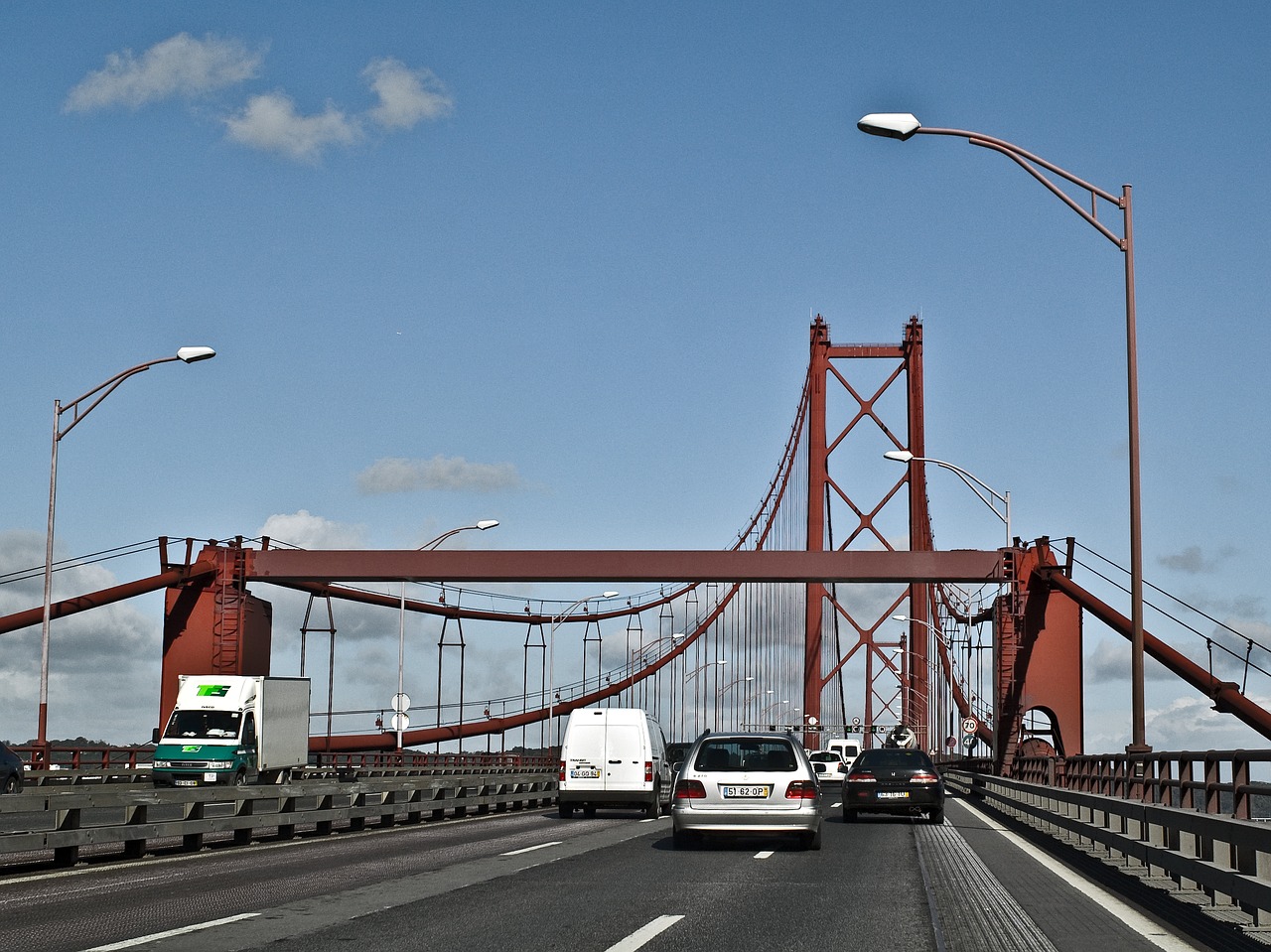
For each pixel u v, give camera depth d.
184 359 39.34
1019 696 59.84
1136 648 22.56
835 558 62.50
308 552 62.56
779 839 24.86
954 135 23.39
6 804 17.23
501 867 18.62
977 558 61.81
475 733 87.56
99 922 12.50
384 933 11.86
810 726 99.75
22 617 58.50
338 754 67.44
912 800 31.97
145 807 20.16
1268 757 11.49
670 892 15.30
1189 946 11.45
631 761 33.94
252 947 10.96
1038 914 13.57
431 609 86.25
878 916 13.30
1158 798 17.89
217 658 61.25
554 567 62.97
